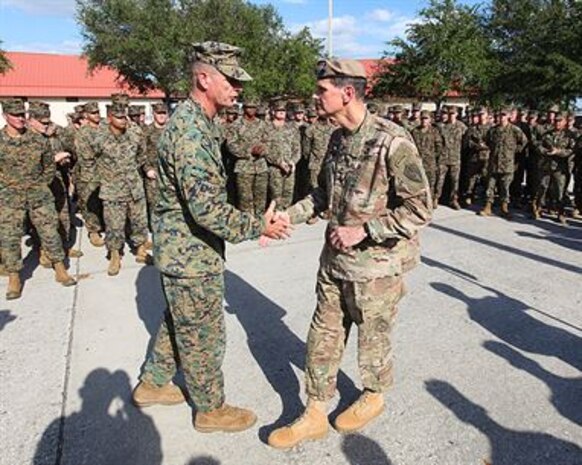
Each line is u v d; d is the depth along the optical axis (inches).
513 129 296.4
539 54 887.7
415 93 973.2
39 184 178.5
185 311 93.6
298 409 110.8
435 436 101.5
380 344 97.6
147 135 250.2
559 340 141.4
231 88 88.6
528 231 269.0
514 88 926.4
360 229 85.7
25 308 165.9
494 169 300.2
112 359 132.2
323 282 97.6
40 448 99.0
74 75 1472.7
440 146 318.3
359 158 87.1
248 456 96.6
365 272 91.0
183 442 100.5
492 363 129.0
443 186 348.2
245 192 277.4
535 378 122.1
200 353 97.0
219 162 88.3
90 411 110.4
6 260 172.9
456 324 151.3
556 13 957.8
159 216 92.0
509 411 109.4
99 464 94.7
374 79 1028.5
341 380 121.1
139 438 101.7
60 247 187.3
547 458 95.4
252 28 896.9
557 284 185.8
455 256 221.0
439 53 888.9
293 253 228.1
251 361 131.0
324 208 102.3
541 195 294.7
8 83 1397.6
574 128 291.3
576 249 233.8
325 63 85.8
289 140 286.0
